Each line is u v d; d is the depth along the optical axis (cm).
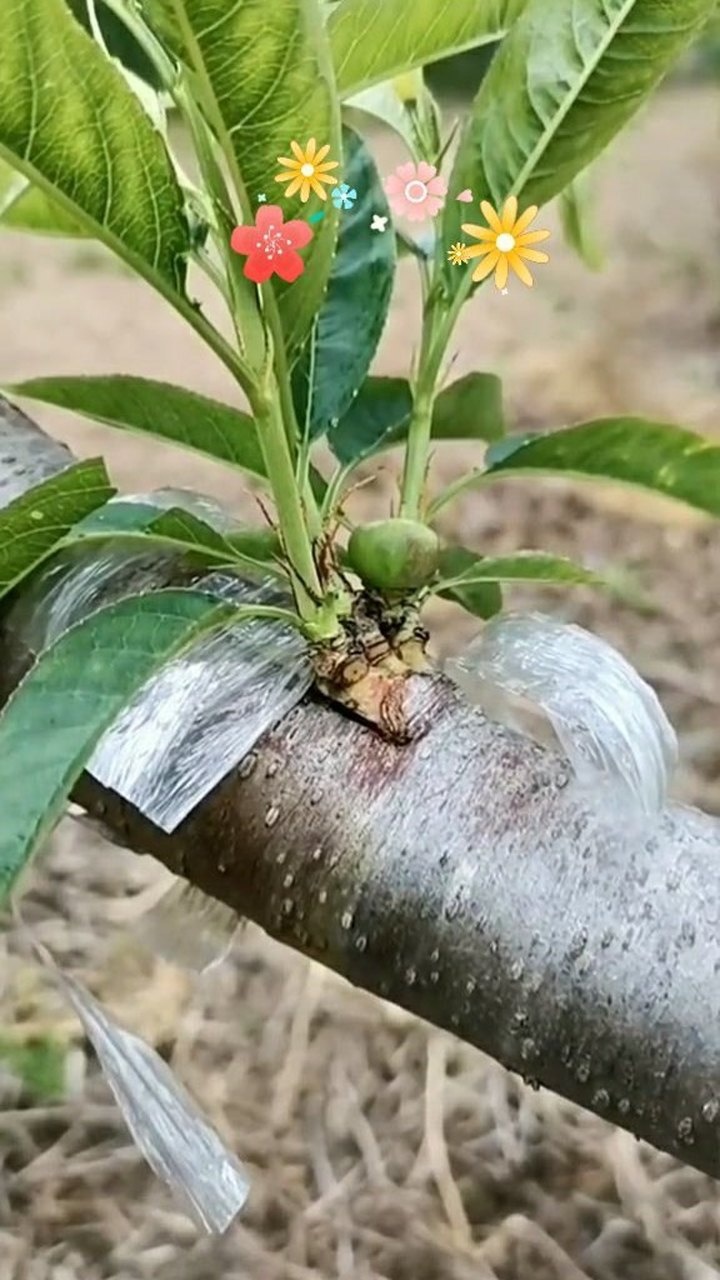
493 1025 20
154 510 21
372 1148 41
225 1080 43
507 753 21
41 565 24
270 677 21
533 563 24
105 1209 39
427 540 21
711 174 137
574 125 22
